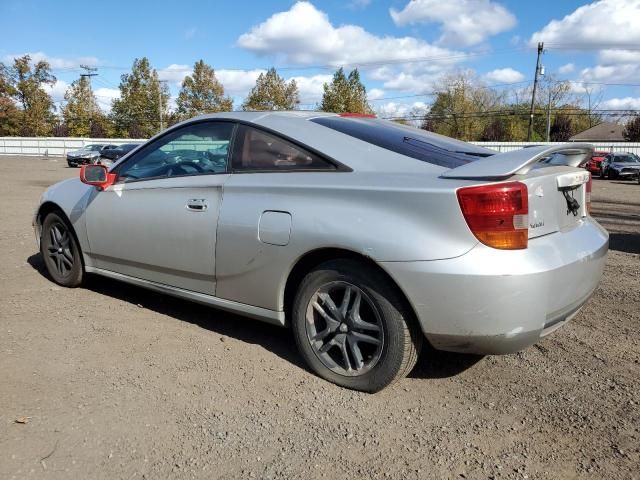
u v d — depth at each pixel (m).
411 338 2.81
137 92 62.09
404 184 2.75
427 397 2.97
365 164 3.03
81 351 3.46
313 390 3.02
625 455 2.45
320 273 3.00
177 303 4.47
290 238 3.02
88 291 4.73
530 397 2.98
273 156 3.32
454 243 2.57
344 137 3.25
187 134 3.85
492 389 3.07
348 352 3.02
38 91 61.25
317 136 3.25
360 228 2.78
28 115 60.53
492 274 2.49
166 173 3.89
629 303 4.66
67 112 60.59
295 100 59.91
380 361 2.87
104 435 2.56
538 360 3.46
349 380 3.00
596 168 32.03
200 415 2.75
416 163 2.97
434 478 2.29
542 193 2.72
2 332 3.74
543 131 66.88
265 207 3.17
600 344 3.72
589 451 2.48
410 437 2.59
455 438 2.58
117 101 63.12
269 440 2.55
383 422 2.71
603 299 4.78
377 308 2.83
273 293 3.20
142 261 3.96
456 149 3.37
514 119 66.62
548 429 2.66
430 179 2.74
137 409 2.79
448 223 2.58
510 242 2.54
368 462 2.39
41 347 3.50
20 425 2.62
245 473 2.31
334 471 2.33
